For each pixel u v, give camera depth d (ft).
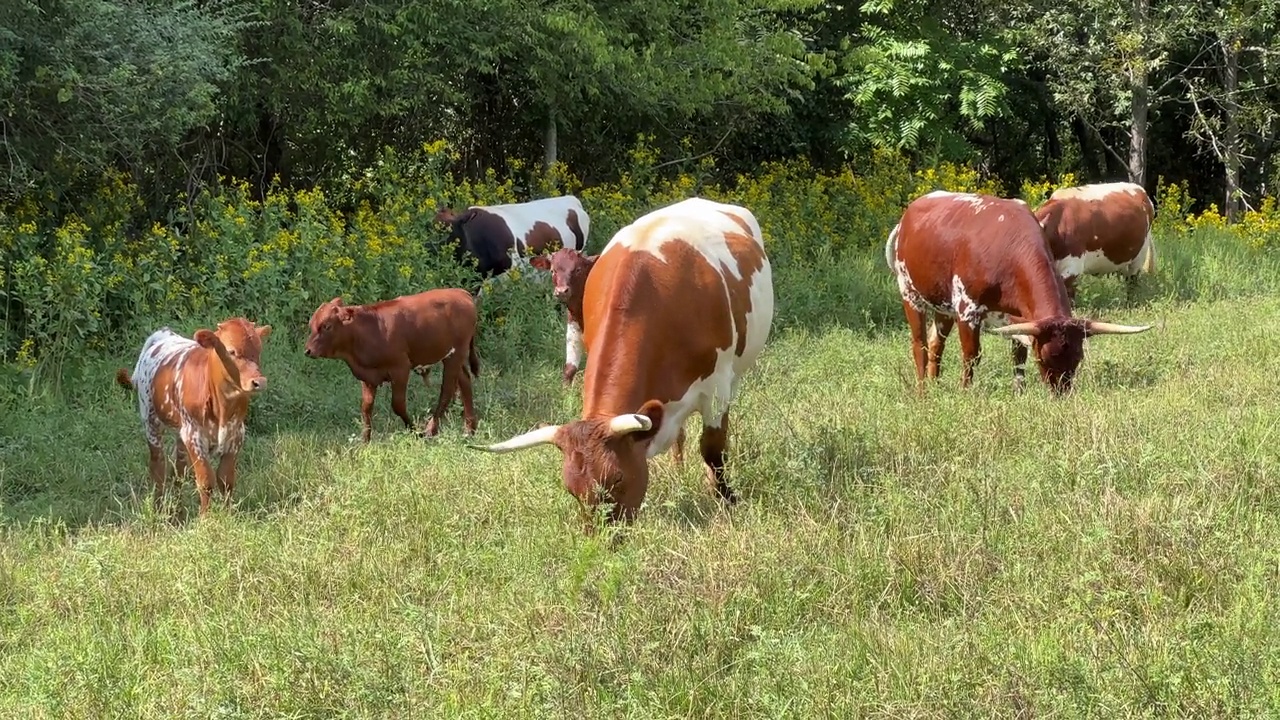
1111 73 73.20
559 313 41.14
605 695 13.75
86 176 40.96
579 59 50.75
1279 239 57.77
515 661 14.74
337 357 28.99
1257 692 12.49
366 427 29.50
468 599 17.13
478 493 22.11
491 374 36.58
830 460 22.31
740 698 13.55
